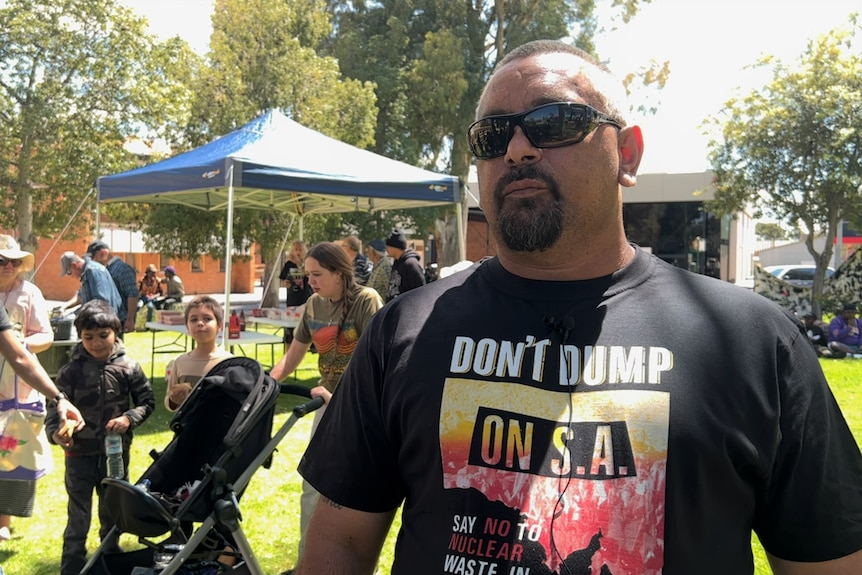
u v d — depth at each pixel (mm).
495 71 1479
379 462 1380
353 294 3566
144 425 6617
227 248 6980
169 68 17438
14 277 3982
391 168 8078
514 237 1325
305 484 3557
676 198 28281
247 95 18922
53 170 16172
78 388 3445
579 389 1220
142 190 7898
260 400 2818
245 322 8883
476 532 1184
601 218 1338
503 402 1232
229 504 2531
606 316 1288
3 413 3729
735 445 1166
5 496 3785
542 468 1186
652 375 1208
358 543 1402
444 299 1404
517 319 1310
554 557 1138
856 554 1211
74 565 3410
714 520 1155
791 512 1211
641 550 1127
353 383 1433
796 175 16984
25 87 16156
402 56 23375
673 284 1338
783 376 1230
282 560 3832
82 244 28500
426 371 1297
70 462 3447
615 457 1167
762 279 16656
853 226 17109
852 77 16594
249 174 6773
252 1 18938
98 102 16719
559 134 1303
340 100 20234
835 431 1252
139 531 2443
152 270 15289
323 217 18594
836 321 12133
